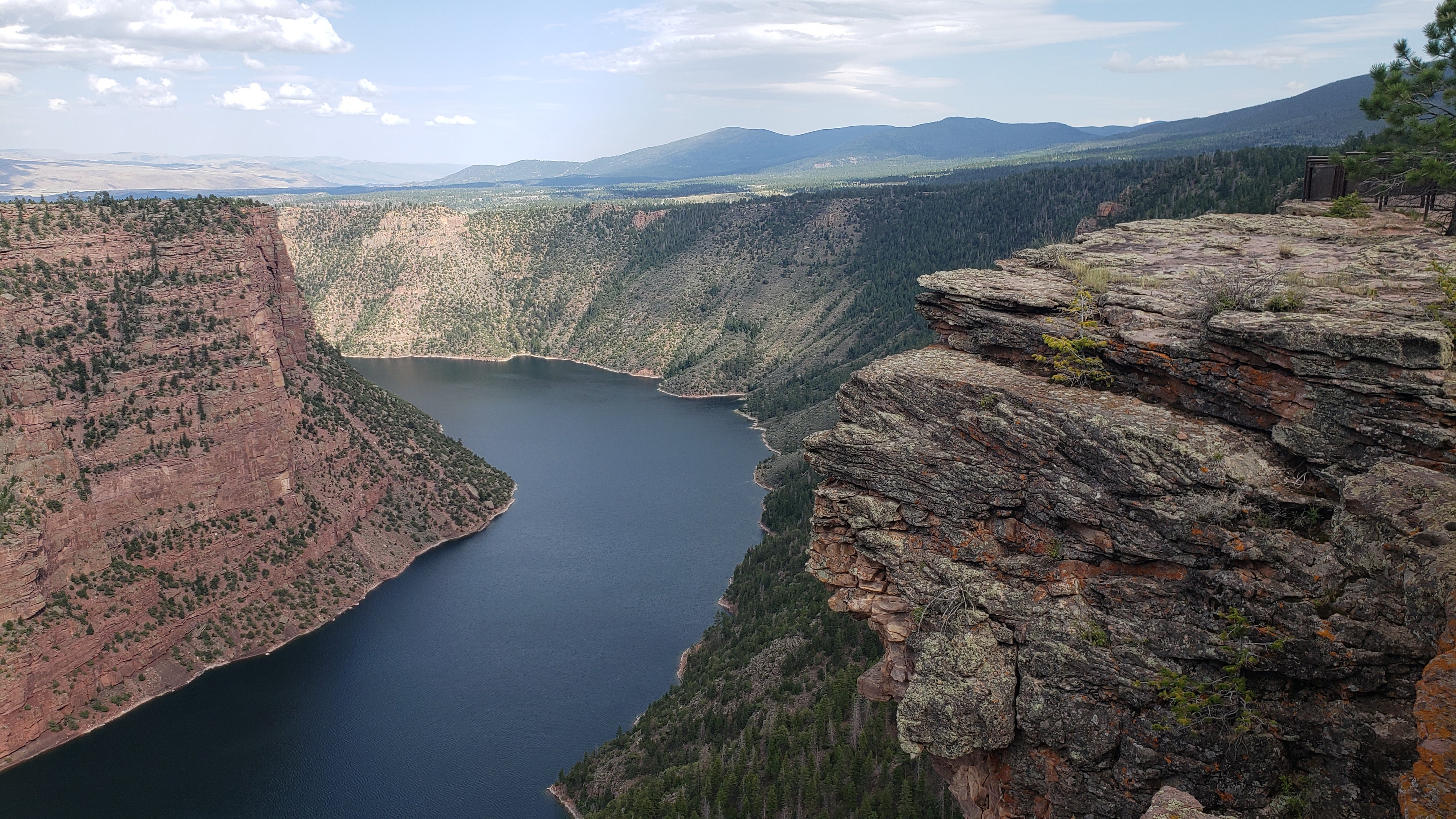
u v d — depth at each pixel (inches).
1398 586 799.1
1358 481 831.7
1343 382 874.1
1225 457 914.1
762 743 3567.9
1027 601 986.7
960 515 1050.1
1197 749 875.4
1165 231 1525.6
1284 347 908.6
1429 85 1660.9
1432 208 1628.9
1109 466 948.0
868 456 1122.0
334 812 4104.3
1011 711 970.1
